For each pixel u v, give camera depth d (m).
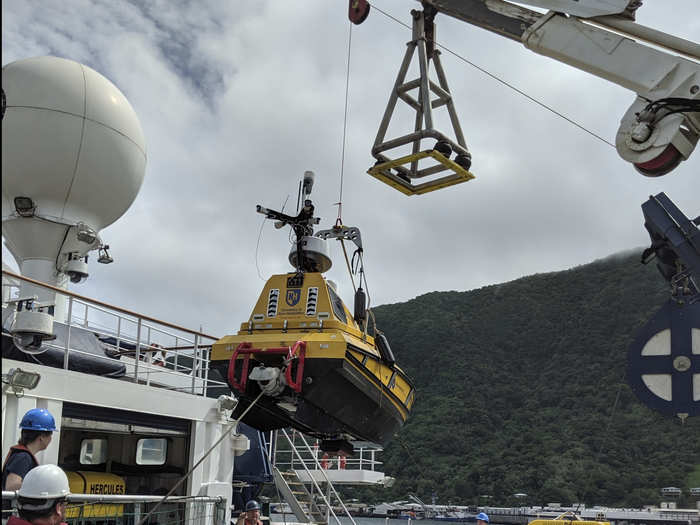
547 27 6.25
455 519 64.69
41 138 11.95
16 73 12.22
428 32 7.61
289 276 9.28
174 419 11.27
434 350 127.12
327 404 8.65
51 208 12.36
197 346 11.94
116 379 10.41
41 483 4.24
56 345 10.57
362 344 9.12
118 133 12.70
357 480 17.84
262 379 8.16
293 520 16.58
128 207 13.53
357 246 9.97
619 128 5.78
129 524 10.30
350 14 8.33
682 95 5.49
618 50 5.84
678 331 6.10
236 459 16.62
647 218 6.39
